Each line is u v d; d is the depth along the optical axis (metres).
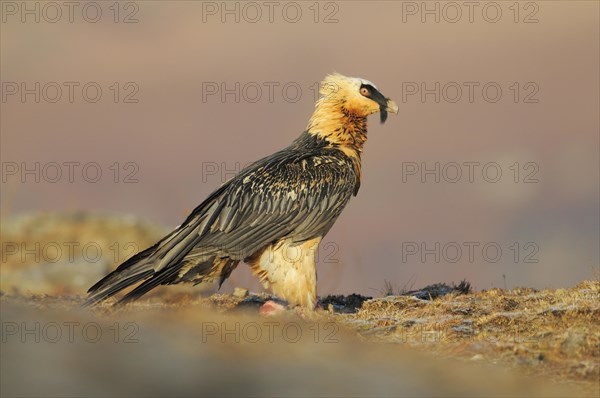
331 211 16.89
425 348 12.78
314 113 18.25
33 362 8.01
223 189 16.44
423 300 16.89
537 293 18.03
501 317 14.71
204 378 8.14
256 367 9.02
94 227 26.80
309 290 16.28
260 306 16.67
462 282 19.33
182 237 15.84
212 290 19.83
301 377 8.77
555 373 11.55
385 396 8.38
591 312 14.91
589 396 10.45
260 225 16.25
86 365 8.12
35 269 22.31
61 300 15.49
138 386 7.54
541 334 13.56
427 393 8.83
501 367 11.70
